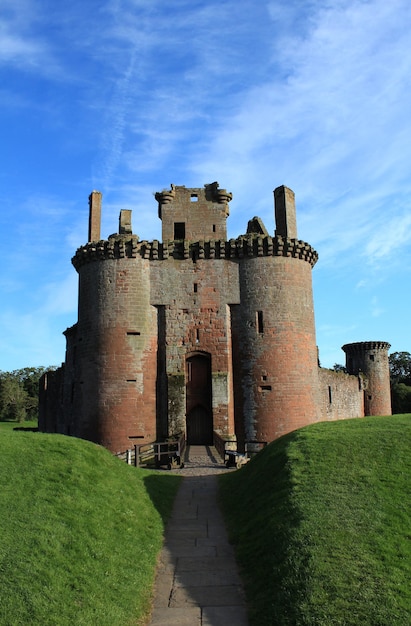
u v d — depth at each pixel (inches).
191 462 1207.6
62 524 577.3
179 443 1184.8
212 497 861.2
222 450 1282.0
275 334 1545.3
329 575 486.0
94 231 1715.1
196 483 960.9
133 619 468.4
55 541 536.4
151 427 1514.5
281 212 1680.6
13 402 4505.4
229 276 1595.7
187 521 739.4
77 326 1654.8
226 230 1753.2
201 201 1768.0
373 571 489.4
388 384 3019.2
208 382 1585.9
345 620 430.6
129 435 1487.5
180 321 1573.6
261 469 843.4
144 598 509.7
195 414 1594.5
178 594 523.2
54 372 2224.4
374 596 455.5
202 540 664.4
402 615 431.2
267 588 509.0
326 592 465.4
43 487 655.1
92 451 842.8
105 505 674.8
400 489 651.5
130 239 1584.6
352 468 721.0
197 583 546.0
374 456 752.3
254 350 1541.6
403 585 470.3
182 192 1770.4
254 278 1579.7
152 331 1566.2
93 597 474.3
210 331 1566.2
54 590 461.7
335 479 692.1
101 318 1557.6
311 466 745.6
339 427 936.9
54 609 438.6
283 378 1520.7
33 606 433.1
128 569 548.4
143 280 1584.6
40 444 809.5
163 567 587.2
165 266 1600.6
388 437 820.0
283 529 593.9
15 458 725.9
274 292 1567.4
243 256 1599.4
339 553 520.1
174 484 932.0
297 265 1609.3
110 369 1519.4
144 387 1523.1
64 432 1888.5
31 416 4778.5
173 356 1552.7
